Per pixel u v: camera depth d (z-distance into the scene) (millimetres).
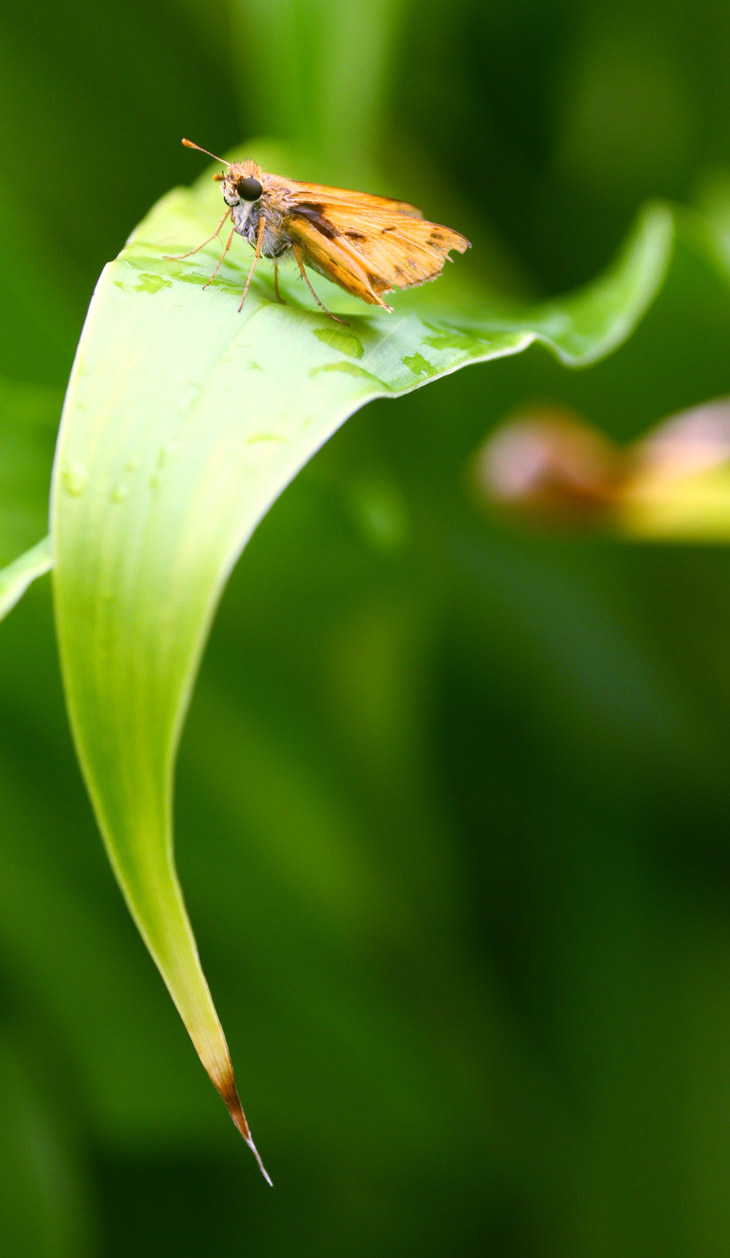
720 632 391
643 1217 362
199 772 349
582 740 395
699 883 380
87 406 273
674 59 394
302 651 346
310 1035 356
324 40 350
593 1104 365
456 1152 363
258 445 272
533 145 409
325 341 280
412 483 365
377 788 363
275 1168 368
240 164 295
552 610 387
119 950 351
